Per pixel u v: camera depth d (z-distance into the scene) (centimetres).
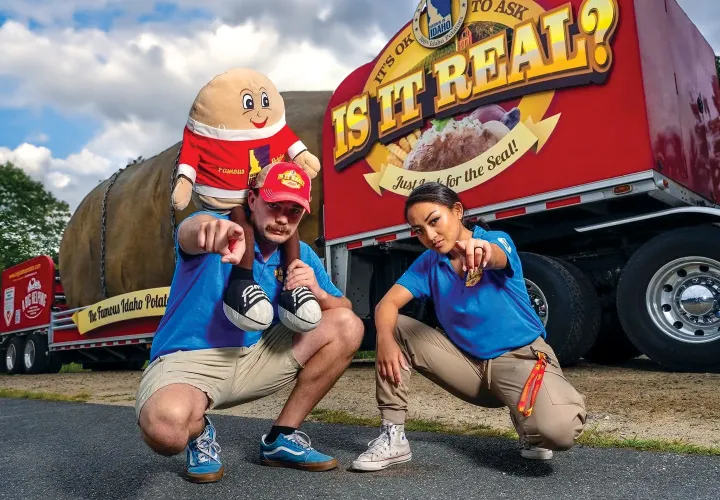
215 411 519
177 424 229
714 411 381
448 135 634
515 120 587
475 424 389
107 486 269
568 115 556
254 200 261
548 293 586
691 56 631
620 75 529
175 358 255
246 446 344
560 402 242
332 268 743
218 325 257
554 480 250
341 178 734
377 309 281
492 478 255
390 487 246
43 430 459
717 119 662
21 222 4316
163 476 279
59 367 1319
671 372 544
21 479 295
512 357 264
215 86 283
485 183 604
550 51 566
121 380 937
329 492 242
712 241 518
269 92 294
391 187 680
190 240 243
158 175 1042
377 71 703
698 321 529
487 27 609
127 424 462
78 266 1198
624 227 584
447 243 262
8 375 1376
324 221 752
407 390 278
